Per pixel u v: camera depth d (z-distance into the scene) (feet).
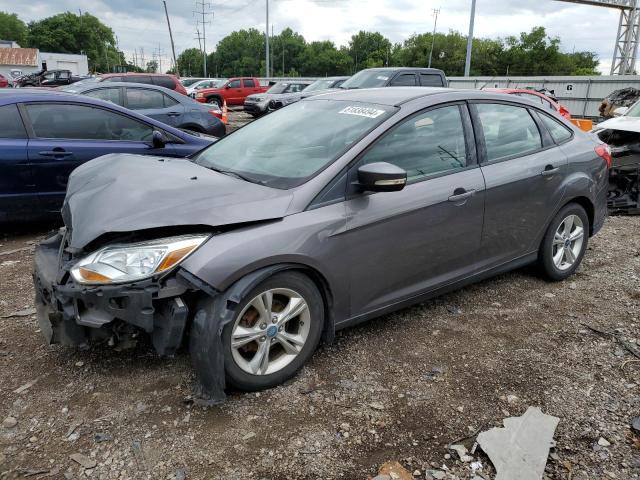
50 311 9.29
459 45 301.43
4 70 224.74
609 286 14.53
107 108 19.12
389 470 7.64
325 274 9.47
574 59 306.55
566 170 13.78
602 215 15.53
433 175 11.14
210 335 8.29
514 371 10.25
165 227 8.54
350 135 10.55
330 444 8.16
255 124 13.25
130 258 8.22
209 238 8.48
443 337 11.49
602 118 71.82
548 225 13.82
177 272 8.23
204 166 11.66
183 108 33.65
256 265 8.52
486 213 12.00
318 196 9.52
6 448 7.90
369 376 9.93
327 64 386.32
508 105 13.17
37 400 8.95
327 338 10.11
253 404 8.98
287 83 73.87
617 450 8.15
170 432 8.29
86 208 9.34
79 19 395.55
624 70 118.83
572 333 11.81
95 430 8.29
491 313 12.71
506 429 8.48
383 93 12.19
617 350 11.09
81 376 9.62
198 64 428.15
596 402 9.30
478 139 12.13
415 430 8.52
